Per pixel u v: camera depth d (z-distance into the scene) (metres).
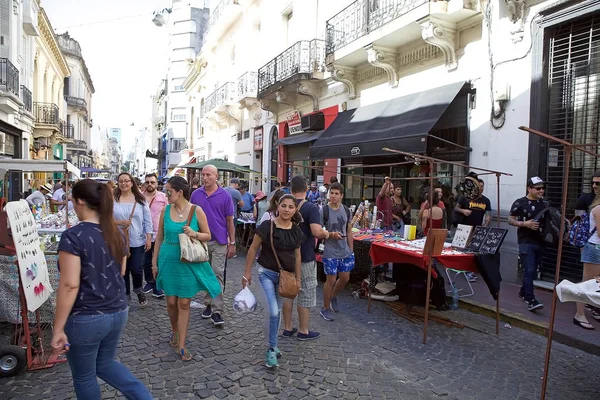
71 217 5.60
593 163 6.29
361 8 10.16
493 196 7.47
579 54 6.44
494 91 7.43
